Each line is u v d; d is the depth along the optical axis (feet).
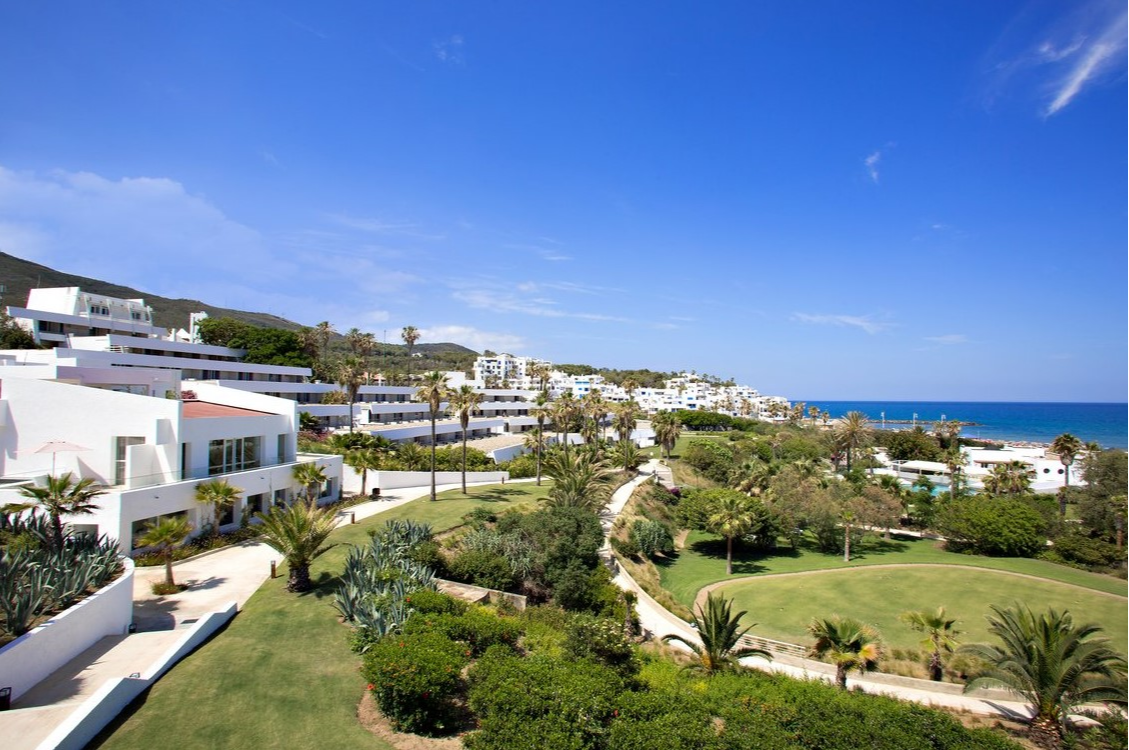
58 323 235.61
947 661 99.35
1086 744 54.65
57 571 68.13
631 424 305.53
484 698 56.54
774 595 146.10
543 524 135.13
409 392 343.46
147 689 59.47
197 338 302.25
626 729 54.13
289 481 138.51
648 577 148.66
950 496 234.58
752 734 56.24
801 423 557.74
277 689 61.46
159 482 107.45
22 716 52.95
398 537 111.04
